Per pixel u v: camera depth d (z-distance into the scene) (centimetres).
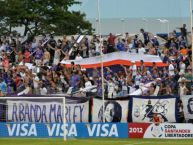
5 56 7619
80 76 6359
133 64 6725
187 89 5972
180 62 6900
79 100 5478
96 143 4741
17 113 5472
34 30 10812
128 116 5428
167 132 5253
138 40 7669
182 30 7956
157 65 6975
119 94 6175
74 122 5422
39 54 7650
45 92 6350
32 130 5381
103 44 7562
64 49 7600
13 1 10644
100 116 5444
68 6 11456
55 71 6812
